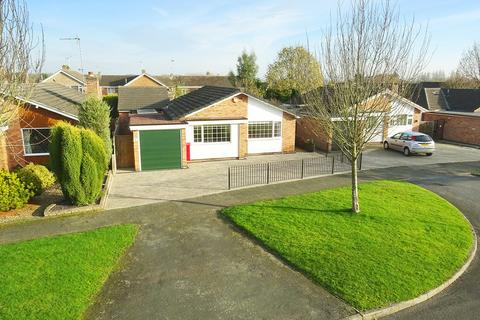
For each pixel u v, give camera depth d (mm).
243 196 13945
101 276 8039
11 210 11953
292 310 7008
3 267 8266
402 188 15117
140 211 12297
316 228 10609
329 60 10969
